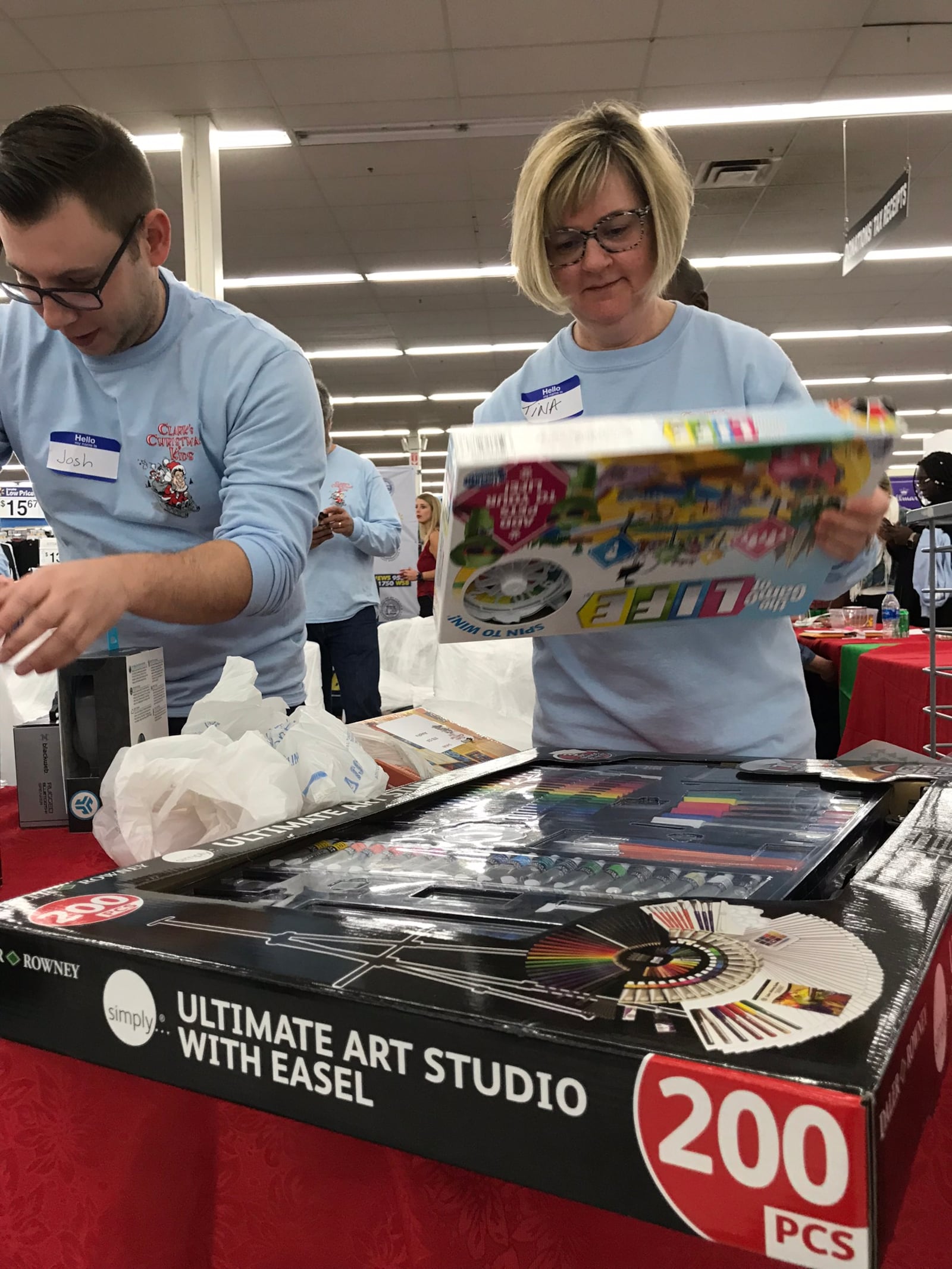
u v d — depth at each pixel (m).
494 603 0.59
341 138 5.15
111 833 0.73
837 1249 0.23
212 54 4.32
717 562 0.60
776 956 0.30
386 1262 0.44
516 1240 0.42
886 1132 0.23
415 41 4.24
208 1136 0.47
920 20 4.16
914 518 1.40
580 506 0.52
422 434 13.96
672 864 0.48
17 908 0.40
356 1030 0.30
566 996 0.28
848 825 0.55
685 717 1.00
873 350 9.98
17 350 1.13
